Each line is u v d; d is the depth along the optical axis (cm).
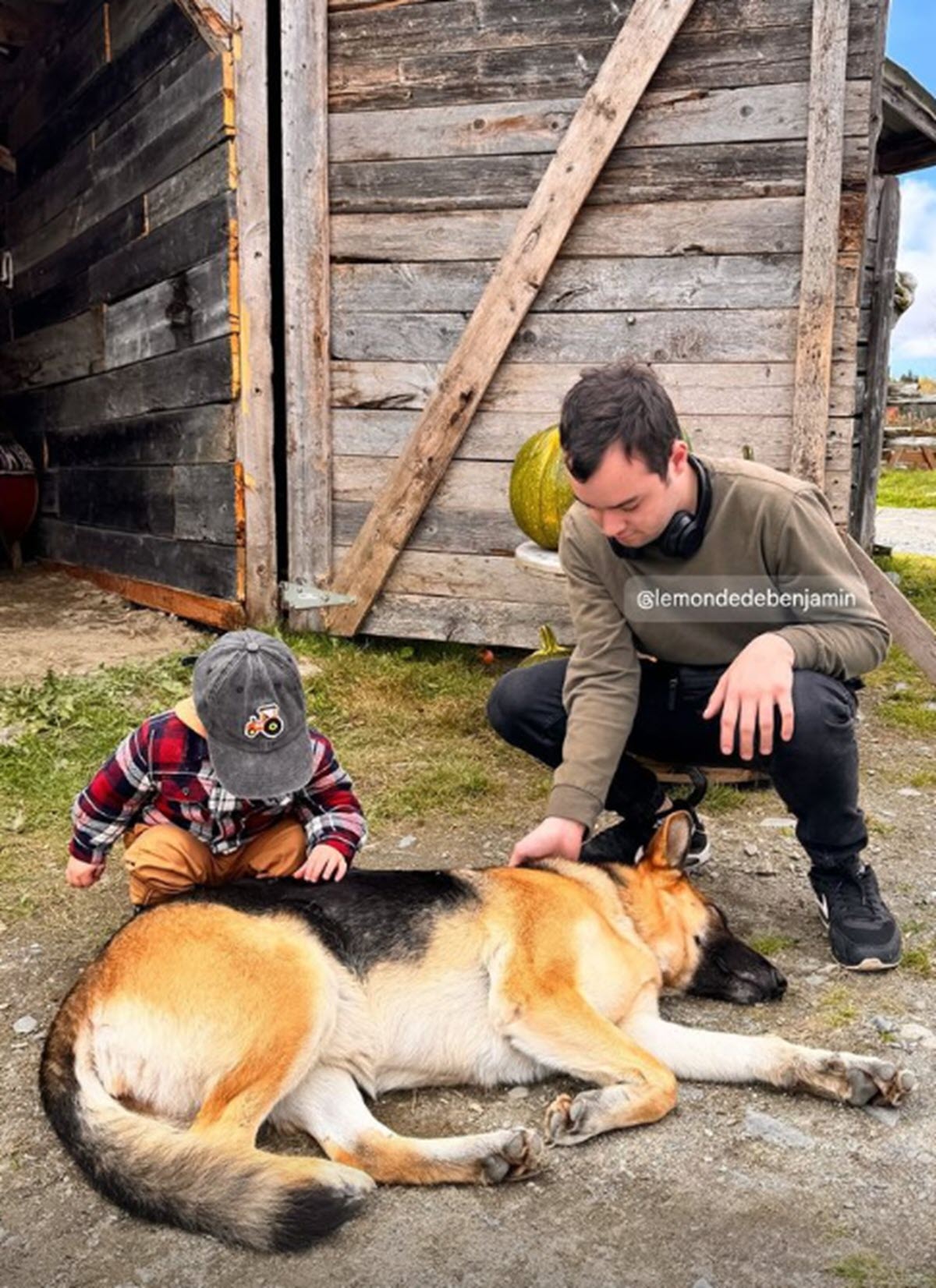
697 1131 237
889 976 303
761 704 270
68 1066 223
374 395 624
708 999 295
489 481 612
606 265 572
